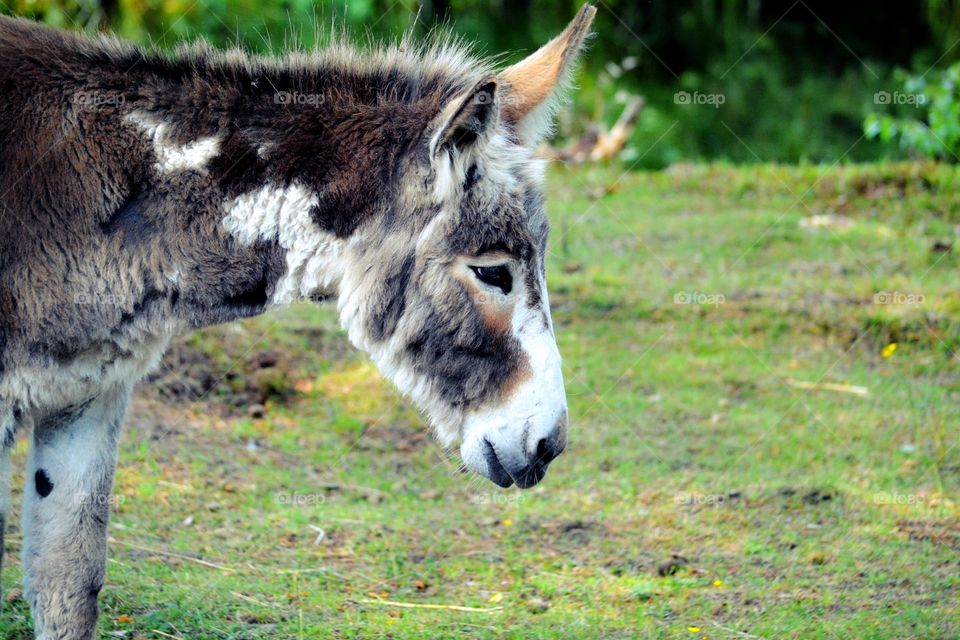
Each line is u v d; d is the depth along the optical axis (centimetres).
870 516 1048
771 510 1059
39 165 640
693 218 1825
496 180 648
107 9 2134
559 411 662
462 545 991
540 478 669
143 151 654
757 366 1370
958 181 1852
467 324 657
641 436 1217
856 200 1858
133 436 1131
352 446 1183
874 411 1266
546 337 666
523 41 2942
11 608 823
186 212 655
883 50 3219
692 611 869
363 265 664
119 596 845
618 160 2233
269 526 998
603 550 982
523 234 652
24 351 639
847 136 2508
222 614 836
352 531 1003
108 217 648
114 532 957
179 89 667
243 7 2211
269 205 657
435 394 681
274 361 1300
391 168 662
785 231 1747
